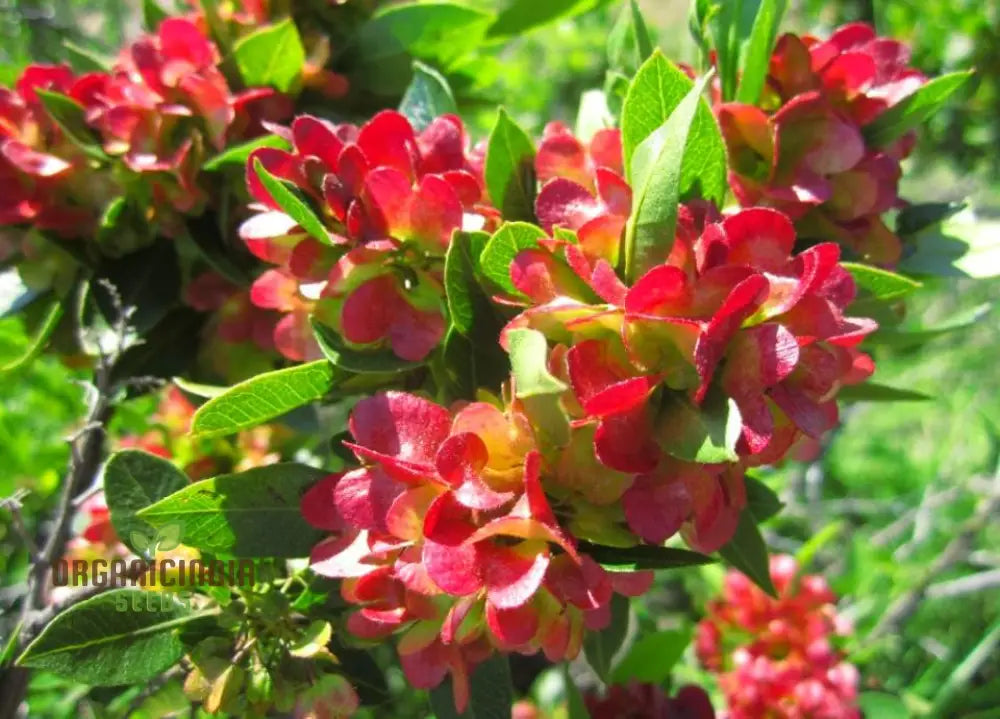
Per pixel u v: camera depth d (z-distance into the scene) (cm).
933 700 73
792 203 34
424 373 33
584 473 26
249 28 41
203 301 39
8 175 39
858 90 35
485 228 32
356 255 29
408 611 28
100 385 38
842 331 26
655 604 84
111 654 31
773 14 33
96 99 39
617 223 27
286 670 32
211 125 38
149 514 30
